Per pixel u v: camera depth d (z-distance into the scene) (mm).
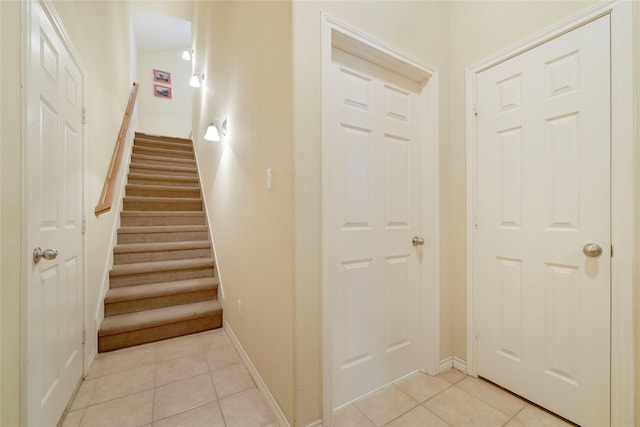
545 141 1414
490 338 1630
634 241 1153
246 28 1849
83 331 1698
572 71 1326
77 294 1619
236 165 2098
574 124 1319
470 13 1746
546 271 1406
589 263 1268
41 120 1181
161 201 3502
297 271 1211
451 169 1833
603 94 1234
